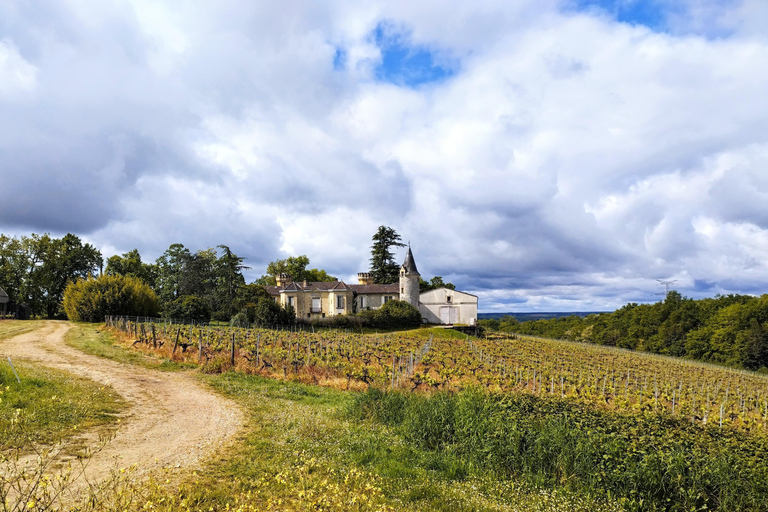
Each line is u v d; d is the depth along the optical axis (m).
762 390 34.38
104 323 42.16
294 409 15.09
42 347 25.03
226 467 9.00
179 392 16.98
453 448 10.90
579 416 11.40
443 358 33.34
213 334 32.72
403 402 14.50
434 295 69.00
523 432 10.39
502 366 31.61
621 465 8.94
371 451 10.72
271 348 28.67
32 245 64.06
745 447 9.86
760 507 8.02
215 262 67.19
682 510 8.20
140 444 10.17
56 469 7.78
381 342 41.19
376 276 84.19
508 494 8.71
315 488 7.40
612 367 40.62
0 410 10.30
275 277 93.94
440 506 7.89
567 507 8.16
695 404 23.72
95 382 16.61
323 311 67.69
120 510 5.75
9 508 5.61
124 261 71.69
